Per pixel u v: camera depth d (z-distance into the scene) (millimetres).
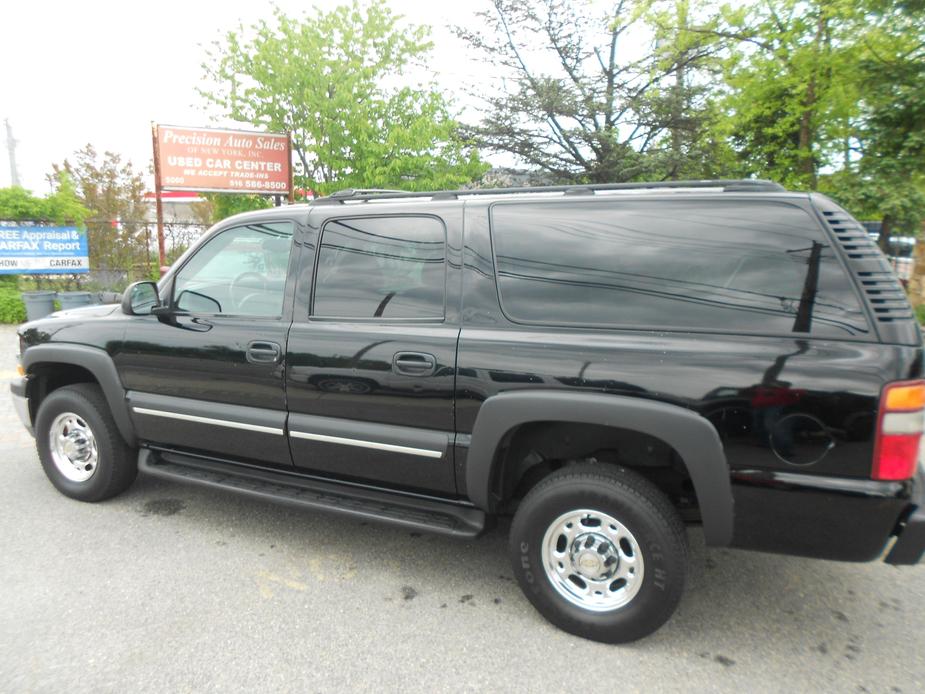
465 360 2850
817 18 11062
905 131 11000
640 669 2582
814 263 2412
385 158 12461
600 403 2559
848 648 2748
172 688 2436
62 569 3322
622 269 2697
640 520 2578
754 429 2395
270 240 3502
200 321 3582
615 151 16422
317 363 3191
